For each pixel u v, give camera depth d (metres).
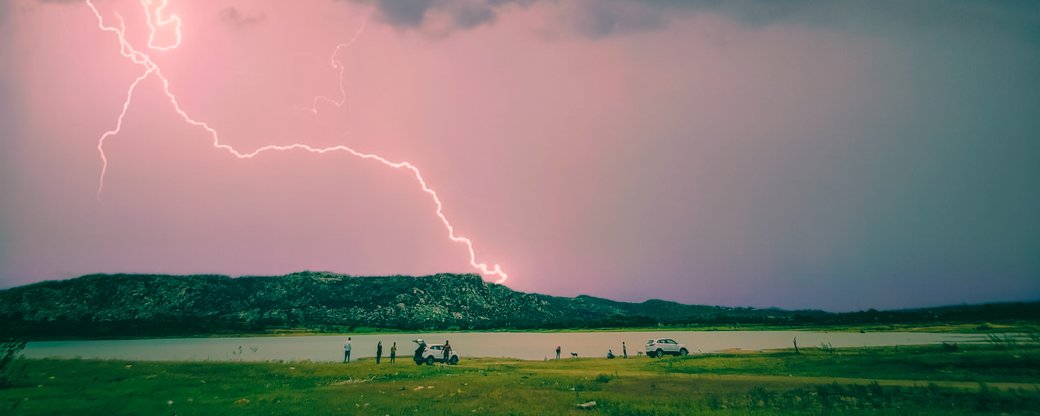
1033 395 17.44
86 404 19.41
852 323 169.25
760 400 18.73
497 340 147.75
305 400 20.38
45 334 171.75
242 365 39.66
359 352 93.38
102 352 90.50
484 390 23.44
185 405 19.11
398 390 24.00
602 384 24.97
